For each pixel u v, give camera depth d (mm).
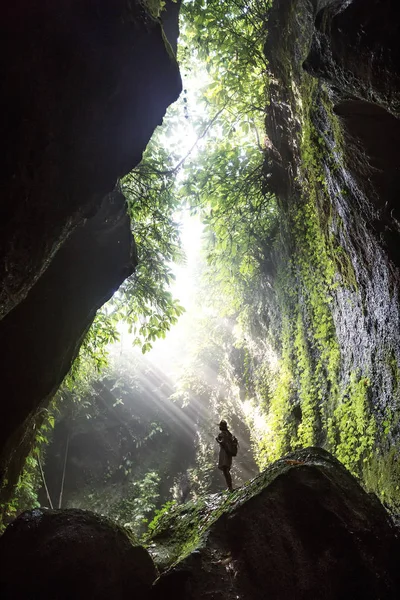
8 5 4250
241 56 11094
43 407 8734
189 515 6727
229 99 11992
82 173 5543
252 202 13789
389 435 7848
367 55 4980
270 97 10859
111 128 5629
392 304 7684
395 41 4574
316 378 11648
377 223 7344
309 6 7176
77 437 22312
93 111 5277
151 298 12078
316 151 8695
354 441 9203
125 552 5066
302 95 8656
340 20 4977
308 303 11820
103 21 4820
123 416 23656
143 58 5426
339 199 8406
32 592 4523
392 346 7789
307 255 11289
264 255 14648
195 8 10695
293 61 8703
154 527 7430
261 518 5520
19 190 4703
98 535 4941
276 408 14172
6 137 4445
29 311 7301
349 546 5391
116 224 7965
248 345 17969
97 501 21125
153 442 23453
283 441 13133
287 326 13555
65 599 4566
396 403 7691
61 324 7770
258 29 10586
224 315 19016
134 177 11461
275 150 11719
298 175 10641
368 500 6035
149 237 11984
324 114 7684
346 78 5703
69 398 20531
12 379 7035
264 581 5074
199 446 21234
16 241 4922
